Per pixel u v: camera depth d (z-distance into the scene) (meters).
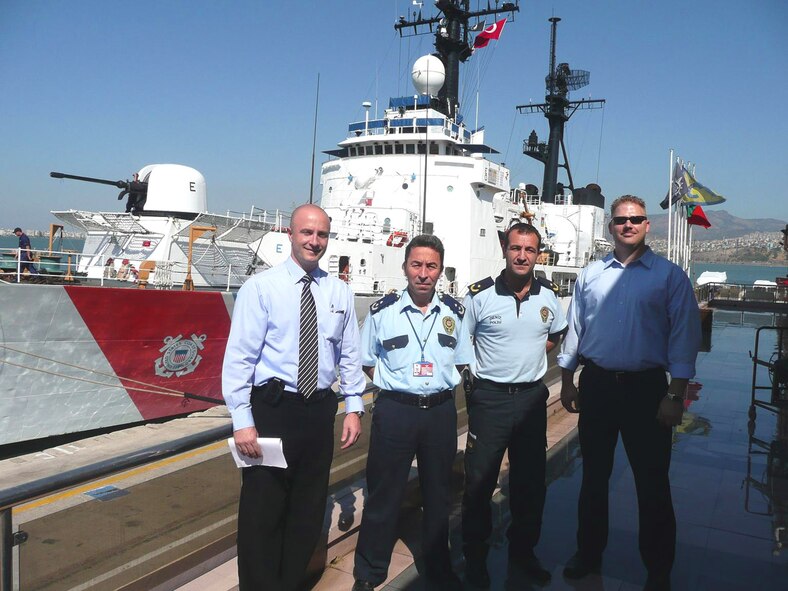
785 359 7.98
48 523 2.88
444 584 3.53
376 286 15.11
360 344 3.44
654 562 3.56
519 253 3.82
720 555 3.88
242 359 2.92
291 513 3.20
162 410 10.54
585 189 29.03
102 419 9.78
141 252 12.12
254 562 2.98
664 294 3.53
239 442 2.86
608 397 3.66
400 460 3.47
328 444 3.16
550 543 4.11
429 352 3.53
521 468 3.83
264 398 2.97
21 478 8.17
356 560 3.50
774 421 7.21
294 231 3.03
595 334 3.71
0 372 8.55
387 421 3.48
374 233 15.95
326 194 20.41
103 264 12.19
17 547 2.73
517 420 3.80
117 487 3.11
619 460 5.75
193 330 10.36
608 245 30.61
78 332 9.06
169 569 3.33
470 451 3.90
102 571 3.06
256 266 13.48
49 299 8.59
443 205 18.20
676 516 4.47
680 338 3.47
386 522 3.45
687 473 5.39
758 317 24.30
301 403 3.00
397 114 19.69
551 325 4.18
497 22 21.08
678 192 21.70
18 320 8.46
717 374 10.60
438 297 3.71
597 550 3.72
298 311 3.00
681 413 3.43
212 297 10.35
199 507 3.48
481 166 17.98
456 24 21.77
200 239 12.60
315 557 3.61
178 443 2.83
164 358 10.17
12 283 8.45
